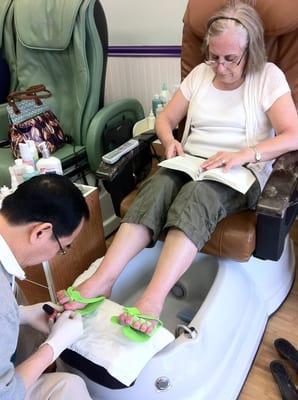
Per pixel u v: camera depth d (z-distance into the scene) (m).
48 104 2.04
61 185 0.85
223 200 1.26
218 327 1.21
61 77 2.02
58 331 0.97
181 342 1.11
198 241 1.19
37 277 1.46
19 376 0.83
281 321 1.51
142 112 2.18
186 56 1.64
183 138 1.56
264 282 1.49
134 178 1.59
